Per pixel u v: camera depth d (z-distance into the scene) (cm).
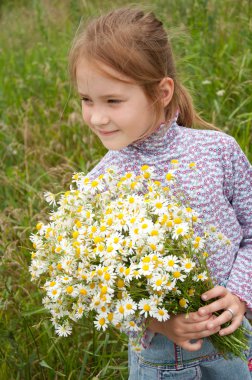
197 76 339
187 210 147
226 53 362
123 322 147
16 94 427
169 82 164
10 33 569
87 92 155
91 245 147
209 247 161
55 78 425
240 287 160
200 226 161
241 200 172
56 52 464
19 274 254
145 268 133
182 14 411
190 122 187
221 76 353
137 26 161
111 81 151
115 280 142
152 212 145
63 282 143
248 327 178
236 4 406
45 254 155
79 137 351
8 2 657
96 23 164
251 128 314
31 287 253
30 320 240
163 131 164
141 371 178
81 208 151
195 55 338
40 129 381
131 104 154
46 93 410
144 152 166
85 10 461
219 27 387
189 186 163
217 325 149
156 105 159
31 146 364
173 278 138
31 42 533
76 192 153
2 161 356
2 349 232
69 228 153
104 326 140
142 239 138
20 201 315
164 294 140
